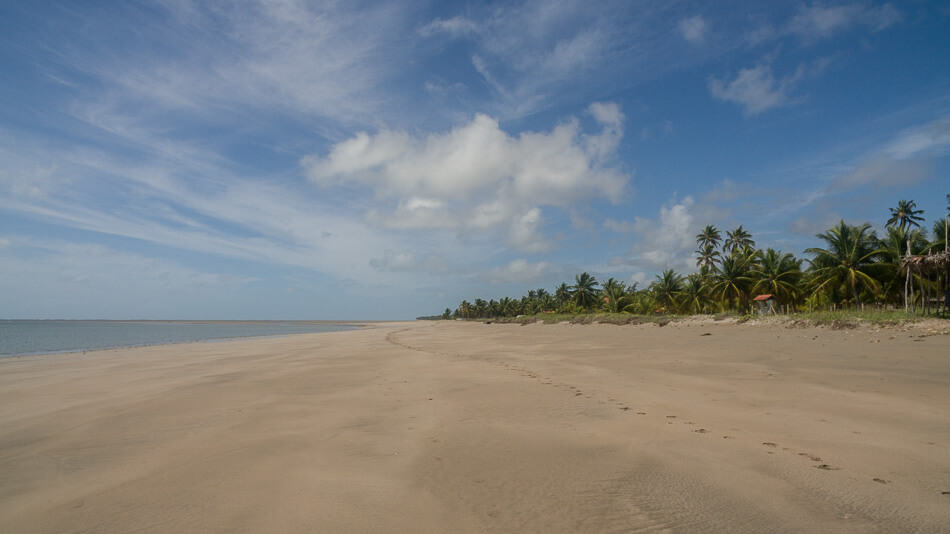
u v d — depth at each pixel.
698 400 9.91
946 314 21.09
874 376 11.84
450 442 7.13
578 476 5.53
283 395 12.05
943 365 12.75
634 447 6.64
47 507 5.09
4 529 4.55
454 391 11.92
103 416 10.00
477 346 29.88
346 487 5.38
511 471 5.77
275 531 4.29
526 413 9.06
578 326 49.66
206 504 4.99
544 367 16.67
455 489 5.23
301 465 6.23
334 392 12.36
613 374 14.23
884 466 5.61
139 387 14.27
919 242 36.50
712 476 5.41
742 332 25.77
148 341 54.00
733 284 51.19
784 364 14.63
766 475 5.39
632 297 71.06
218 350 32.69
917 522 4.12
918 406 8.64
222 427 8.61
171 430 8.53
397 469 5.97
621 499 4.82
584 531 4.12
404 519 4.50
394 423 8.53
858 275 38.97
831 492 4.86
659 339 26.45
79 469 6.44
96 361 24.56
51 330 114.56
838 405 8.94
